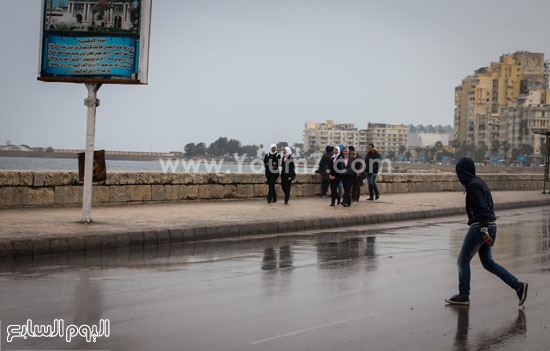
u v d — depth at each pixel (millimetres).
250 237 14719
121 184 19375
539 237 15453
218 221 15562
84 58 13812
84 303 7398
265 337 6078
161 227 13812
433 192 33594
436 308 7492
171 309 7180
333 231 16328
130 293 8031
